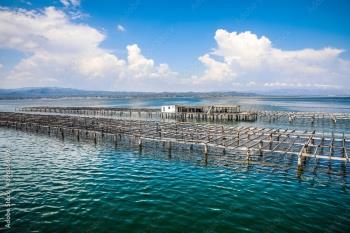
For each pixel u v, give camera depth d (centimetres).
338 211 1530
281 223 1388
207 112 7106
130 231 1312
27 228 1333
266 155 2919
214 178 2139
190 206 1595
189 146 3444
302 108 11700
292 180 2084
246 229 1330
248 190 1864
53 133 4622
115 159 2791
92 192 1825
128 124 4481
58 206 1595
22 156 2936
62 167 2475
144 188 1903
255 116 6900
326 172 2300
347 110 10256
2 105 16425
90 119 5294
